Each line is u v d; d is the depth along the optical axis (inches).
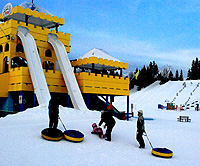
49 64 1152.8
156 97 2883.9
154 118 1385.3
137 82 3976.4
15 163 284.5
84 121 628.4
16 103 1009.5
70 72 1045.8
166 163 360.2
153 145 485.1
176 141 528.4
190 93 2775.6
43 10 1240.2
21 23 1045.2
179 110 2043.6
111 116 479.2
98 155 364.5
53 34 1140.5
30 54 962.7
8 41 1031.6
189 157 412.2
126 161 348.2
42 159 312.2
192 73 4232.3
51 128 438.9
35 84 887.1
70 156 341.7
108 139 471.8
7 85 985.5
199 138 567.8
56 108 460.4
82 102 962.1
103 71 1512.1
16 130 458.3
